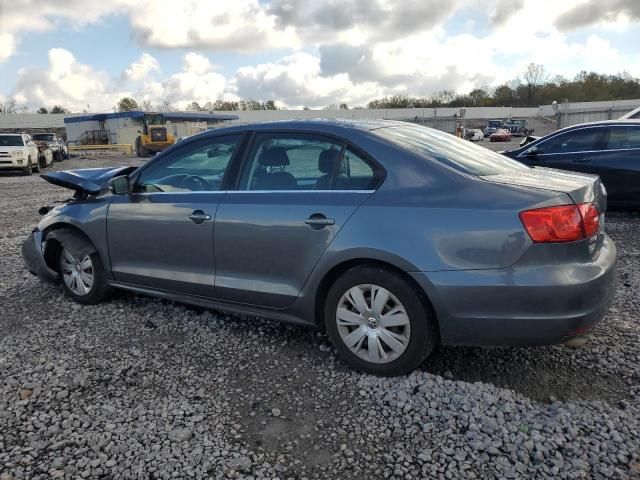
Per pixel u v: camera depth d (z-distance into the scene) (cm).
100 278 455
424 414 288
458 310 294
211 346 380
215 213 373
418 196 308
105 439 270
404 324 312
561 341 286
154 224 405
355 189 328
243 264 365
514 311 285
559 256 282
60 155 3050
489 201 292
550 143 859
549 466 243
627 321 403
